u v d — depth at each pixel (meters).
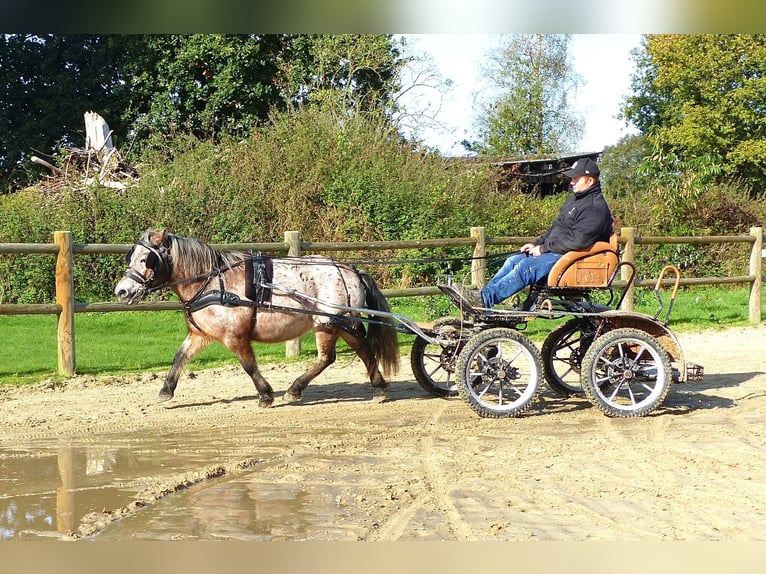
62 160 19.89
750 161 27.36
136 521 5.11
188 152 18.00
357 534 4.91
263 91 26.28
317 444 6.85
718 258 19.30
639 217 20.11
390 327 8.30
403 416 7.87
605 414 7.87
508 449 6.72
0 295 15.31
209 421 7.66
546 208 19.52
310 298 7.95
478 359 7.83
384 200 16.92
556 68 35.22
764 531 4.97
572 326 8.35
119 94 26.59
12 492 5.64
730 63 27.61
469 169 19.16
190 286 7.82
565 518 5.18
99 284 15.53
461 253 15.77
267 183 17.45
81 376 9.60
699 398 8.64
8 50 26.78
